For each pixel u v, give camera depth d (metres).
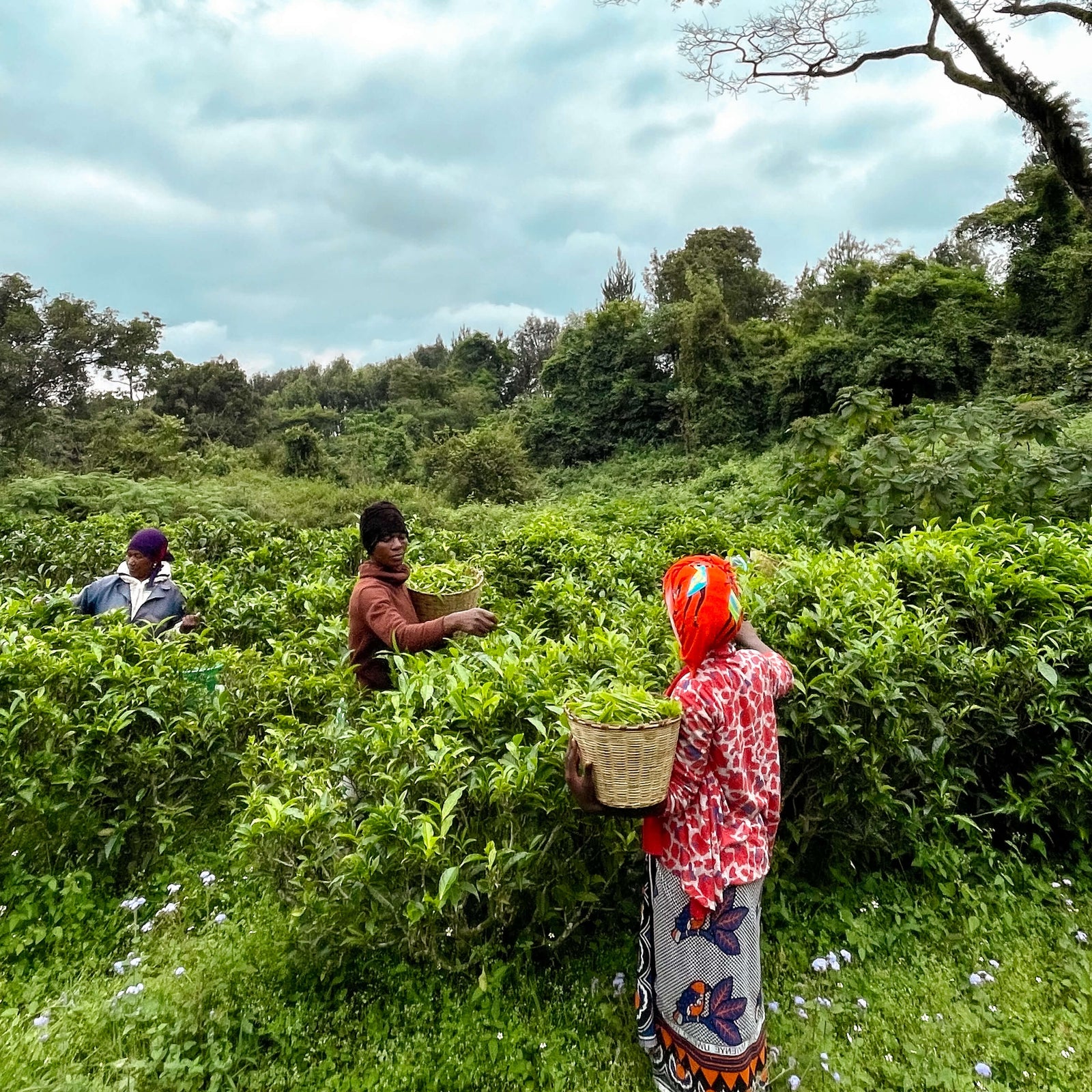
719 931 2.10
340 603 5.46
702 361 30.89
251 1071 2.35
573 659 3.23
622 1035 2.47
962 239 28.98
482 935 2.60
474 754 2.64
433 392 61.03
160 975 2.70
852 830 3.09
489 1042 2.39
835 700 2.89
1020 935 2.92
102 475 13.85
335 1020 2.48
